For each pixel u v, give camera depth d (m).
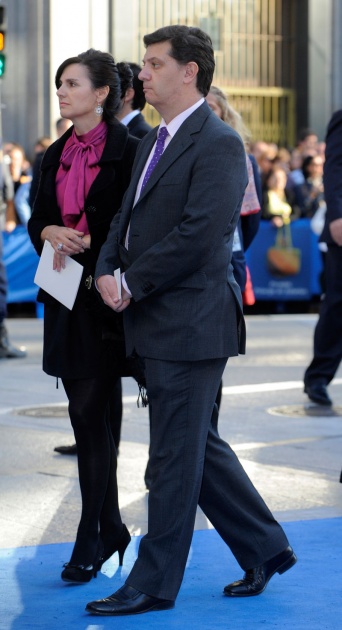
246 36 24.83
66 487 7.11
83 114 5.30
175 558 4.86
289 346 14.27
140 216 4.85
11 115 22.09
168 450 4.82
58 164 5.41
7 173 17.22
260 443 8.45
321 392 10.14
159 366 4.81
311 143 20.56
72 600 5.07
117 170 5.30
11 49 22.02
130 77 6.57
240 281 7.45
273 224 18.94
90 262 5.24
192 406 4.82
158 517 4.83
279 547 5.11
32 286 17.66
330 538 6.04
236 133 4.80
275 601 5.07
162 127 4.87
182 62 4.78
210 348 4.79
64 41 22.19
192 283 4.77
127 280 4.77
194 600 5.08
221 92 7.42
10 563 5.61
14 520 6.37
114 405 6.47
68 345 5.26
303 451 8.19
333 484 7.23
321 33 24.80
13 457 7.94
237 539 5.08
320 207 18.69
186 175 4.74
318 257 19.20
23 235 17.61
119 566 5.57
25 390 10.84
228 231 4.84
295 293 19.14
